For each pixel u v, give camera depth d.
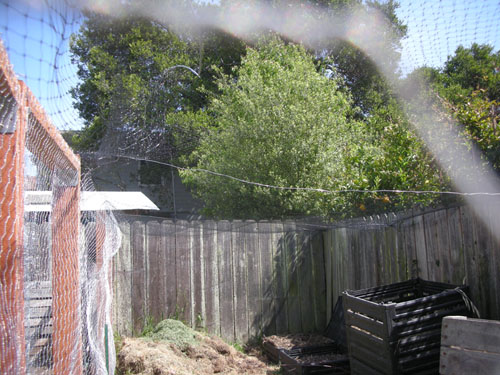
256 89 8.27
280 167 7.38
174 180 14.95
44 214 2.47
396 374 3.44
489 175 4.20
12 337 1.56
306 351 5.70
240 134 7.90
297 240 7.24
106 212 4.25
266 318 6.94
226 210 8.02
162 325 6.00
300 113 7.51
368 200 5.47
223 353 5.81
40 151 2.07
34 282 2.34
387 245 5.41
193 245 6.67
